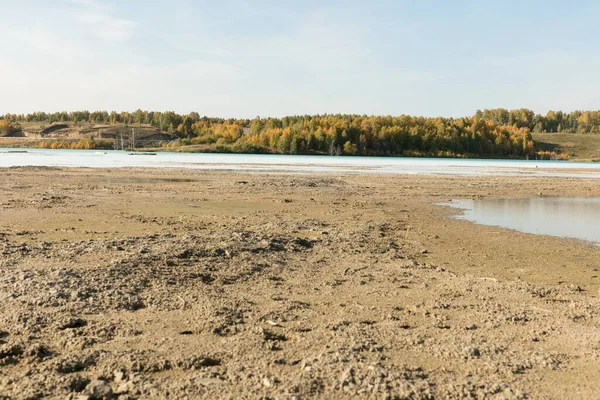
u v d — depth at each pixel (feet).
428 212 65.87
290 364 17.13
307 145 429.79
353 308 24.03
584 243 45.01
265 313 22.67
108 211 59.26
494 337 20.33
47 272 27.99
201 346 18.66
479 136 472.03
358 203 74.28
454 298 26.22
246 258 33.63
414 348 18.88
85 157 246.88
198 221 53.01
